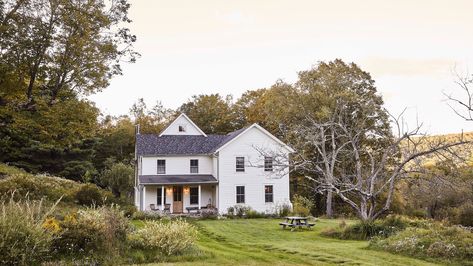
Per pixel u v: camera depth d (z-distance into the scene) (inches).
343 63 1756.9
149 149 1398.9
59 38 721.6
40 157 1648.6
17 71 701.9
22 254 386.6
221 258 514.0
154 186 1347.2
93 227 478.0
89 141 1774.1
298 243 677.3
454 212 1336.1
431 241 551.5
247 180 1359.5
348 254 553.3
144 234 527.8
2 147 1515.7
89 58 737.6
